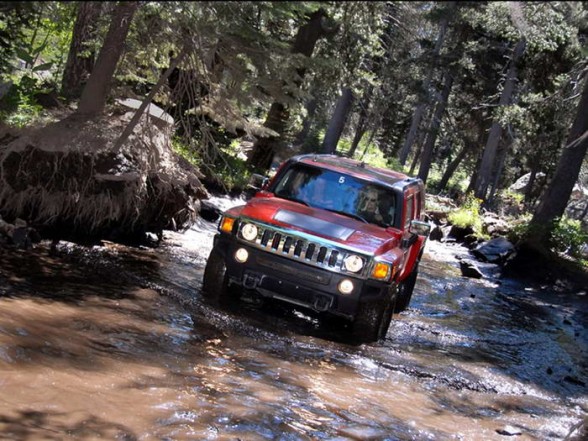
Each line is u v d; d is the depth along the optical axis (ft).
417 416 19.63
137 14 29.17
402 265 29.04
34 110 34.37
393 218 29.19
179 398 16.57
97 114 33.35
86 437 13.52
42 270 25.23
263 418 16.47
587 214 161.89
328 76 59.82
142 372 17.78
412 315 34.71
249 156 70.33
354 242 26.02
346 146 215.51
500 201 161.89
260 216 26.63
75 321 20.40
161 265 30.73
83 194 31.17
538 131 102.78
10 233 27.86
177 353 20.02
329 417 17.74
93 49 37.52
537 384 26.43
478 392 23.79
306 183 29.94
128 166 32.35
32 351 17.15
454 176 263.90
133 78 35.09
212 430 15.12
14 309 19.92
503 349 31.35
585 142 76.02
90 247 30.40
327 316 29.48
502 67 132.26
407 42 118.42
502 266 63.21
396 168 181.06
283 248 25.91
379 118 170.40
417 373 24.02
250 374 19.77
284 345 23.66
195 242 38.11
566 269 63.62
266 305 28.91
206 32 22.80
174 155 37.60
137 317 22.44
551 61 105.91
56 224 31.35
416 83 131.03
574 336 39.45
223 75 29.96
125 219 33.45
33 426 13.46
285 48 27.35
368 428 17.54
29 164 30.07
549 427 21.40
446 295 43.45
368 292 25.67
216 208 47.21
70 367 16.88
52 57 50.57
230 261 26.63
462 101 149.28
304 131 138.72
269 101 29.99
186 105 44.50
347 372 22.44
